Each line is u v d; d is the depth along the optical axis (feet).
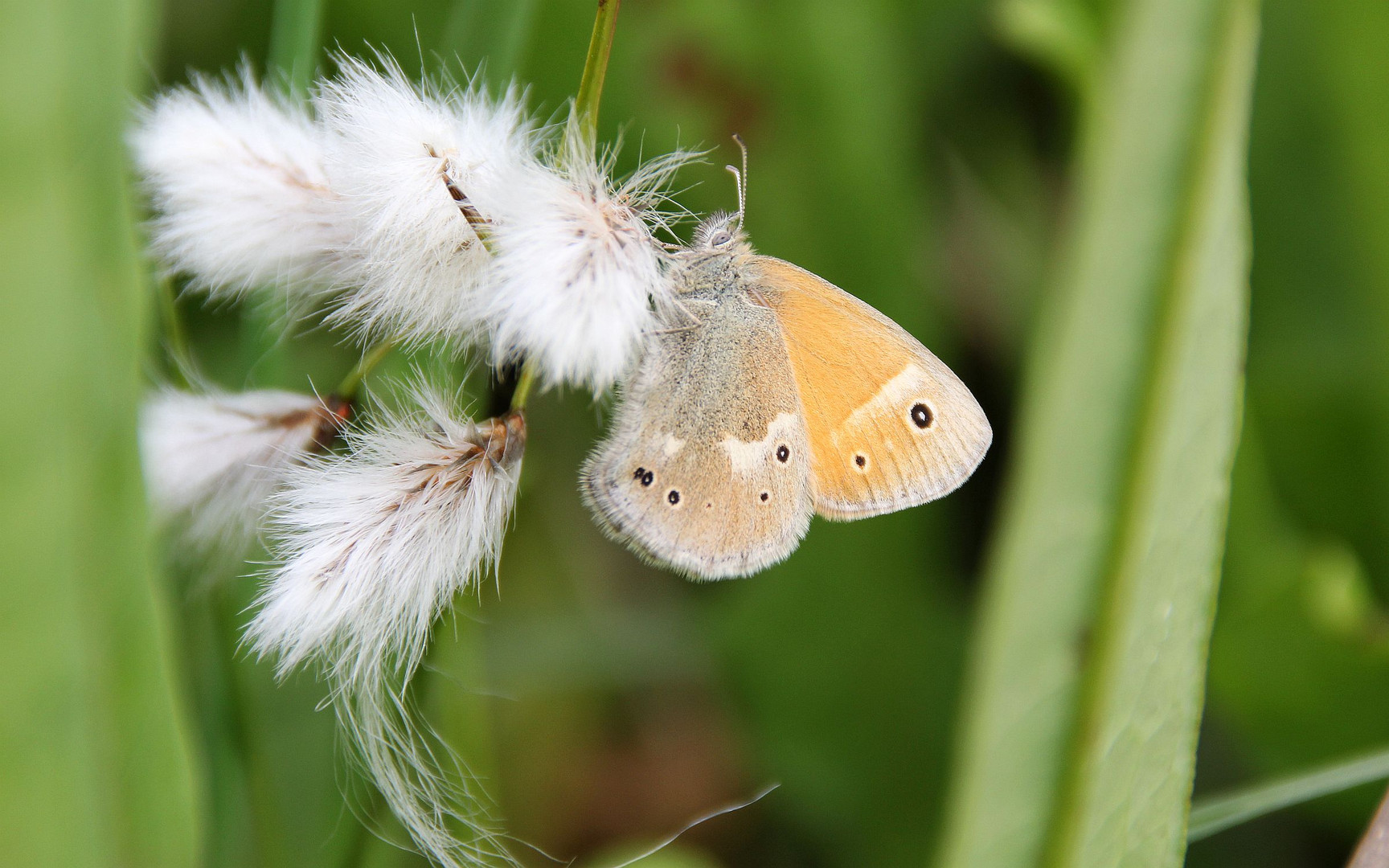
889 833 0.97
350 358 0.94
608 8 0.83
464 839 0.87
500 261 0.82
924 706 0.97
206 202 0.84
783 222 0.98
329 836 0.87
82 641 0.78
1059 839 0.79
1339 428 0.98
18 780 0.78
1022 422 0.79
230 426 0.84
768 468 0.88
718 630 0.98
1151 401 0.78
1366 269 0.98
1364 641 0.93
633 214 0.83
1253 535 0.96
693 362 0.87
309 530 0.83
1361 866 0.84
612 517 0.87
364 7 0.96
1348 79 0.97
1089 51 0.96
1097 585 0.78
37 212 0.77
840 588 0.98
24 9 0.75
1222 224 0.78
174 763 0.79
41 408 0.78
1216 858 0.96
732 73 0.97
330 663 0.85
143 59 0.85
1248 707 0.96
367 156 0.83
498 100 0.87
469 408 0.86
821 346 0.88
